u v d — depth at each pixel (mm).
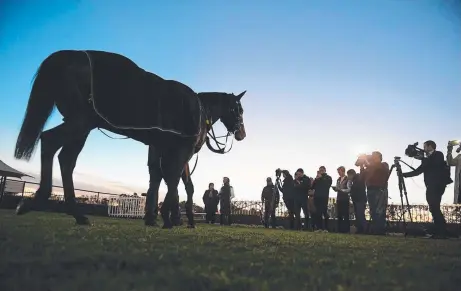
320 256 2779
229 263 2170
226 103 8125
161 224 8094
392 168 10383
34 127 4727
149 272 1768
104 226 5332
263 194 14281
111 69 5215
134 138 6113
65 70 4953
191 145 6438
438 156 8562
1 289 1360
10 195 15484
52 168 4934
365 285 1667
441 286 1719
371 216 9984
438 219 8484
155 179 7484
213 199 15633
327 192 11531
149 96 5598
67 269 1758
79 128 5004
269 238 4660
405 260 2760
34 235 3076
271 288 1531
